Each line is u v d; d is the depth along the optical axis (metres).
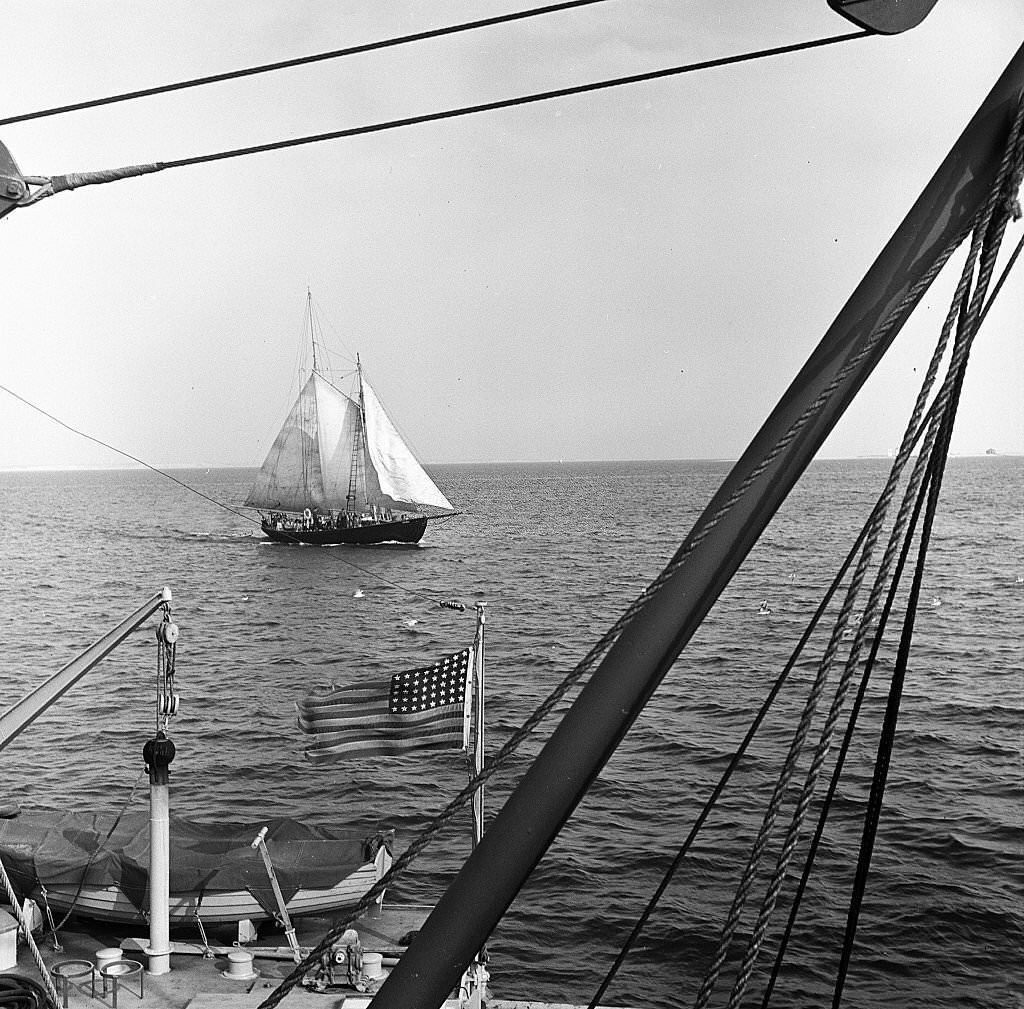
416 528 135.62
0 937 15.63
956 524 147.50
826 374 3.46
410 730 19.14
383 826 34.97
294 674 63.12
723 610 80.62
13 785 40.34
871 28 3.58
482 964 15.45
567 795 3.40
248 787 39.59
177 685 59.56
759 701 50.56
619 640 3.44
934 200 3.48
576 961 22.69
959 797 34.59
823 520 161.62
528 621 81.31
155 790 16.50
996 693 51.59
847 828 31.70
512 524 179.00
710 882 27.17
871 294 3.46
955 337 3.54
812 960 22.59
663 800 35.12
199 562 127.81
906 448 3.49
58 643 74.25
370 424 131.12
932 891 26.16
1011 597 86.12
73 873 19.06
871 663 3.64
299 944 18.34
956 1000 20.83
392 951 18.22
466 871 3.44
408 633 77.69
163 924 16.56
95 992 15.48
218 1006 15.28
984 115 3.47
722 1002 21.06
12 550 143.62
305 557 130.88
